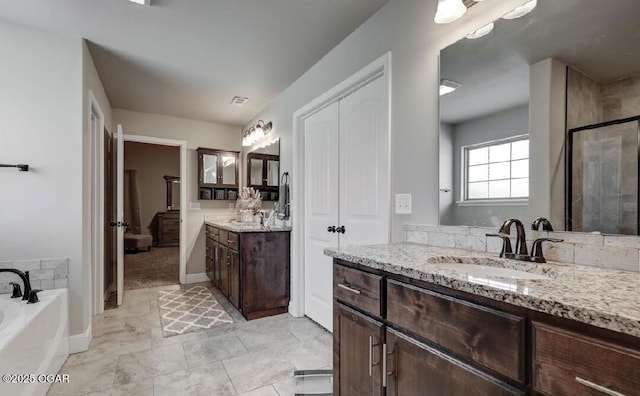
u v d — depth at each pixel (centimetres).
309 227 296
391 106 189
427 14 167
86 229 240
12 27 215
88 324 240
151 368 202
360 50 217
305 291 301
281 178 344
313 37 232
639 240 97
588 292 73
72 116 230
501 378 77
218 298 357
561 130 117
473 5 146
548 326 69
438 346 94
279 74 297
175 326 272
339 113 252
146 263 570
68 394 174
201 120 455
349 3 193
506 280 87
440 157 160
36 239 218
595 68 109
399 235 183
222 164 463
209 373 196
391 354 110
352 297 130
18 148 215
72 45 230
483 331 81
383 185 204
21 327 146
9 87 214
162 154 829
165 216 802
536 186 123
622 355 58
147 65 278
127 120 408
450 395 90
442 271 97
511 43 132
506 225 121
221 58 264
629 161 100
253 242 296
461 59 151
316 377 192
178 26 218
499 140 136
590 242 108
